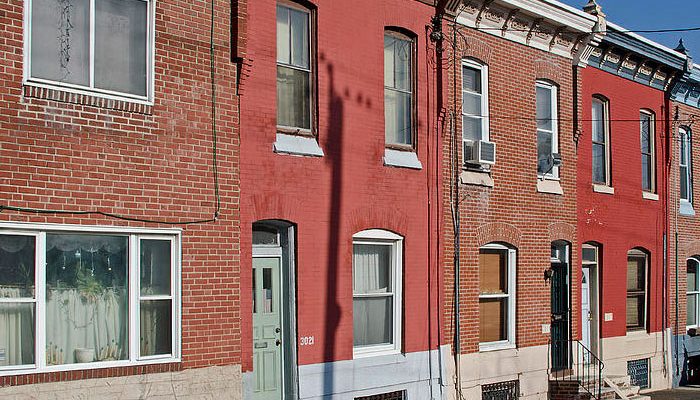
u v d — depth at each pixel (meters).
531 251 17.33
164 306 11.05
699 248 23.62
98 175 10.38
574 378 17.62
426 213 15.16
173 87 11.18
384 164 14.39
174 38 11.23
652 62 21.28
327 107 13.52
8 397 9.49
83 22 10.48
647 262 21.56
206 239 11.42
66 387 9.96
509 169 16.95
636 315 21.30
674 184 22.69
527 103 17.48
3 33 9.68
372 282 14.45
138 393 10.59
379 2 14.54
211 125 11.59
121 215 10.55
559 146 18.27
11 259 9.79
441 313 15.32
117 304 10.68
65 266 10.25
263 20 12.59
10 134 9.67
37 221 9.84
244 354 11.88
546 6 17.23
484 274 16.61
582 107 19.03
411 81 15.25
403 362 14.49
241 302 11.88
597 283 19.55
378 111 14.38
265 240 13.01
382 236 14.38
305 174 13.06
